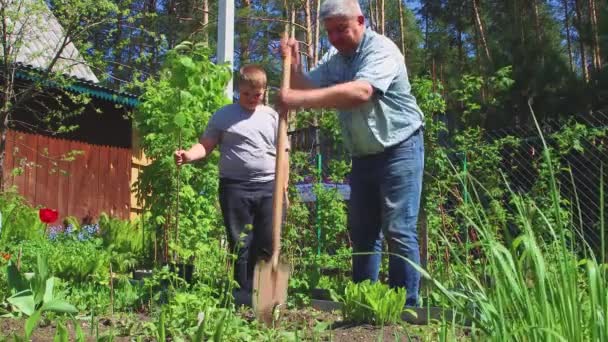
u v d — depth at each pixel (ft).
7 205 30.07
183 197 20.89
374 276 15.42
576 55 99.71
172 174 20.70
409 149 14.44
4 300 13.16
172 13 98.32
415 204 14.58
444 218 19.11
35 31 39.70
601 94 44.34
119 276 16.61
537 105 45.03
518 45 51.98
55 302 8.84
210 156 22.31
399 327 12.77
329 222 25.18
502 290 6.30
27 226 28.66
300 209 24.50
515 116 44.80
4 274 13.91
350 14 13.98
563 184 20.88
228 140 16.89
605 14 45.85
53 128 44.27
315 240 25.27
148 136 20.93
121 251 24.66
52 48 39.52
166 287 15.01
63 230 37.24
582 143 23.79
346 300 13.76
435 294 9.46
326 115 25.67
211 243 20.94
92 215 46.32
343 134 15.01
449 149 22.33
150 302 14.17
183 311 11.64
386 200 14.48
